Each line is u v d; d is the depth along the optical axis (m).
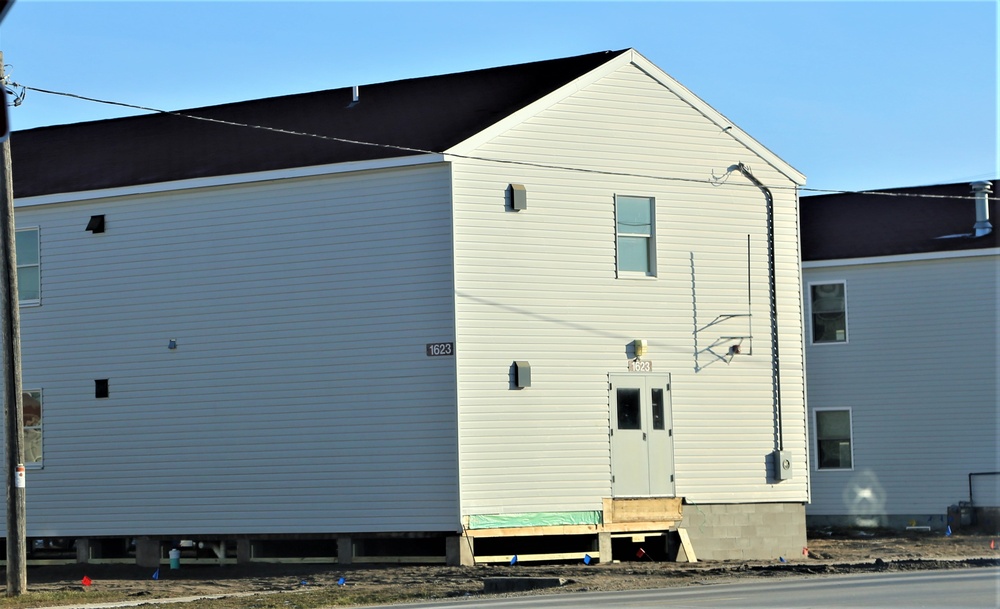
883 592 18.50
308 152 27.89
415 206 26.31
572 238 27.33
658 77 28.72
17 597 21.44
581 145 27.64
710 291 28.97
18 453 22.05
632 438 27.64
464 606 17.52
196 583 24.09
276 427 27.02
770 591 19.17
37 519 28.91
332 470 26.55
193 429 27.66
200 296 27.78
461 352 25.88
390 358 26.28
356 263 26.64
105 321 28.59
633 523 27.44
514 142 26.86
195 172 28.12
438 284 26.05
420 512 25.88
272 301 27.22
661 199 28.53
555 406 26.80
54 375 28.97
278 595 21.06
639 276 28.11
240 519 27.14
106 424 28.44
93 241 28.81
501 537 26.95
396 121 28.73
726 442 28.81
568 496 26.75
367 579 23.52
